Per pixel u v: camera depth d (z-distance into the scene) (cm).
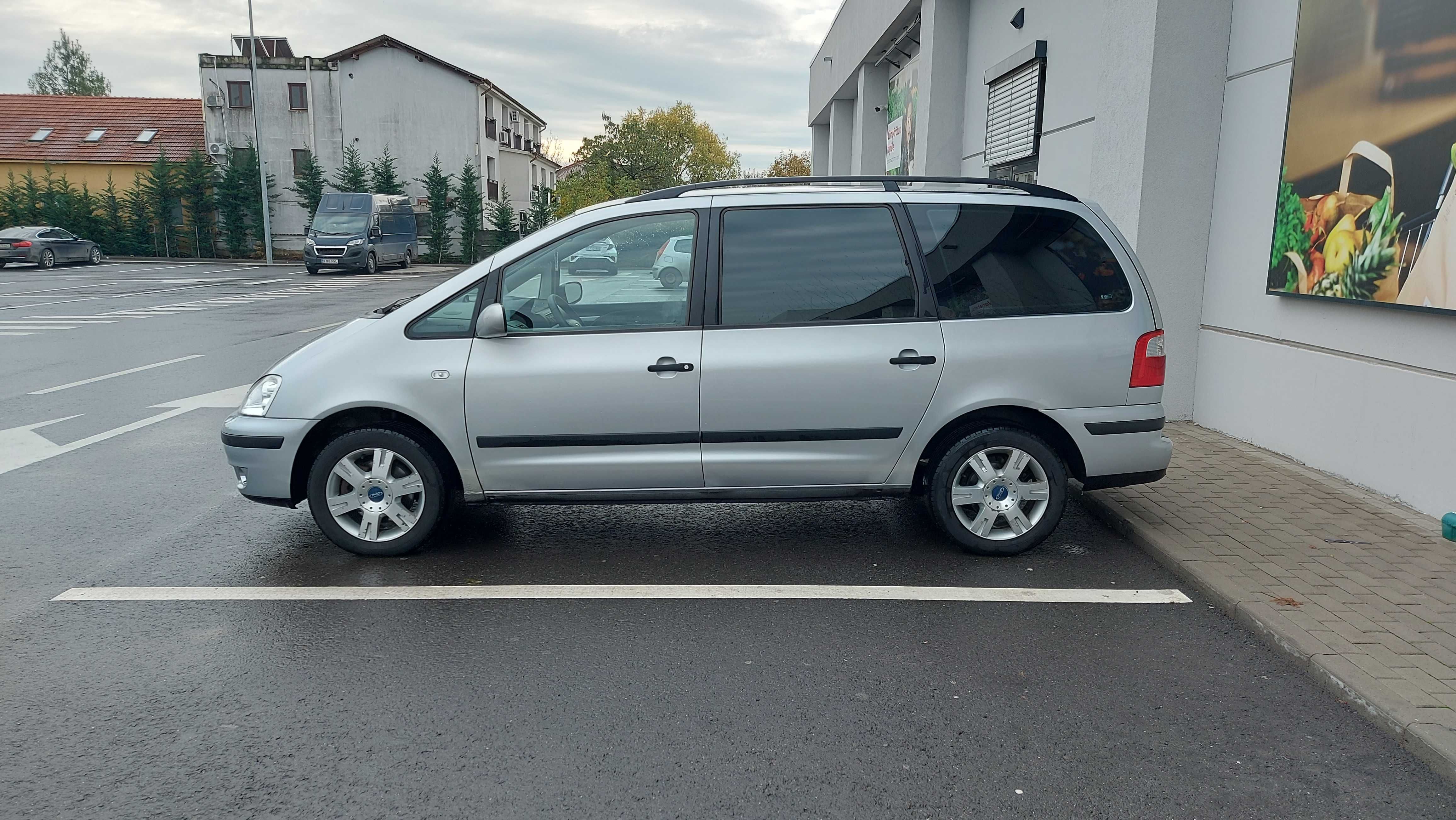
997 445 488
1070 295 486
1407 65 530
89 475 679
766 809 279
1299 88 626
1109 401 484
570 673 370
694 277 477
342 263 3284
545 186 7338
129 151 4697
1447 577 446
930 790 290
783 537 542
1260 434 696
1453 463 520
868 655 386
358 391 475
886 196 486
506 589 459
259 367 1183
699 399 472
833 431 478
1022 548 498
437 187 4775
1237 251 723
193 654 387
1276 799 286
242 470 489
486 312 462
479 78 4828
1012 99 1143
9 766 302
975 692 354
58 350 1323
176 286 2652
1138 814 278
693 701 347
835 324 475
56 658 382
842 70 2422
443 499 494
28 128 4762
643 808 279
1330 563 465
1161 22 732
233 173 4506
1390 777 298
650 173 7606
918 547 522
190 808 279
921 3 1482
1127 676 367
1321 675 358
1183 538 504
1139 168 758
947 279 480
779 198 484
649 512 595
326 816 275
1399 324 555
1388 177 547
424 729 327
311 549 520
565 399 472
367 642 398
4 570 486
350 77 4744
